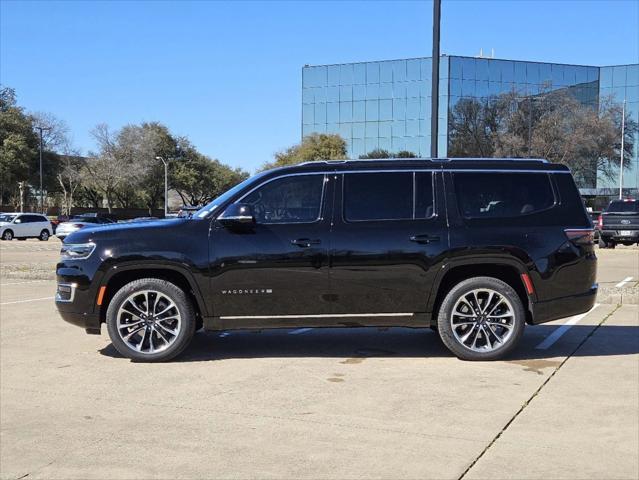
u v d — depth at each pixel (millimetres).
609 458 4207
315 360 6910
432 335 8305
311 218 6730
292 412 5164
